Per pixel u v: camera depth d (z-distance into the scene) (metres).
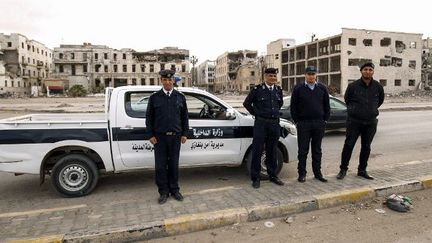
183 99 5.16
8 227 4.18
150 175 6.70
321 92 5.70
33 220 4.39
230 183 6.15
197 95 6.11
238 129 6.14
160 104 4.96
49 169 5.78
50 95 71.31
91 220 4.34
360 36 60.66
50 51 98.12
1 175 6.89
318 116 5.67
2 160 5.32
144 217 4.39
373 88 5.67
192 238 4.09
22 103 36.69
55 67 83.62
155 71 88.38
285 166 7.38
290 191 5.26
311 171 6.96
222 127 6.04
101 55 85.25
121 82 87.12
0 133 5.30
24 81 80.44
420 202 5.07
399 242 3.88
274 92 5.59
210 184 6.09
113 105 5.67
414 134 12.17
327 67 65.25
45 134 5.43
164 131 4.95
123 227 4.09
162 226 4.14
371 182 5.64
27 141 5.38
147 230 4.08
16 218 4.46
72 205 5.13
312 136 5.81
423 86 67.19
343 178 5.91
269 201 4.82
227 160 6.14
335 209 4.87
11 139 5.34
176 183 5.10
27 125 5.39
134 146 5.71
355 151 9.12
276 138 5.68
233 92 86.69
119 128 5.62
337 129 11.93
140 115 5.76
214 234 4.17
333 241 3.92
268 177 6.09
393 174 6.11
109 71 85.94
